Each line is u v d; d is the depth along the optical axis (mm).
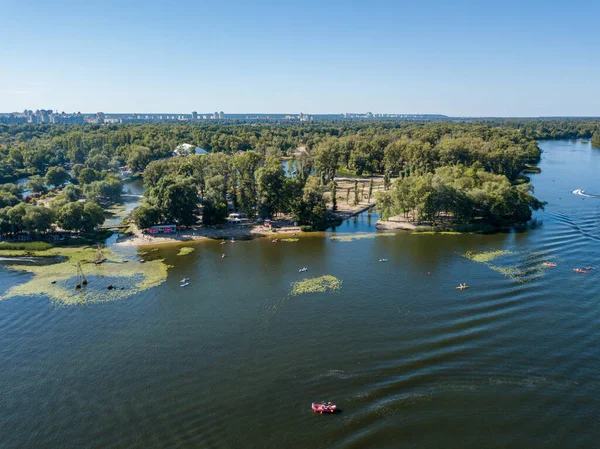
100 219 174000
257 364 83938
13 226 162750
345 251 151375
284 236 172750
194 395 75500
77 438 66750
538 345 88562
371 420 68875
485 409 70938
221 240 167750
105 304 111188
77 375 81750
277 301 111250
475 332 93938
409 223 185500
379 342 90812
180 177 189000
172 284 123688
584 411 70250
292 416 70125
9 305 111250
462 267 132625
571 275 124312
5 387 78750
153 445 65062
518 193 182250
